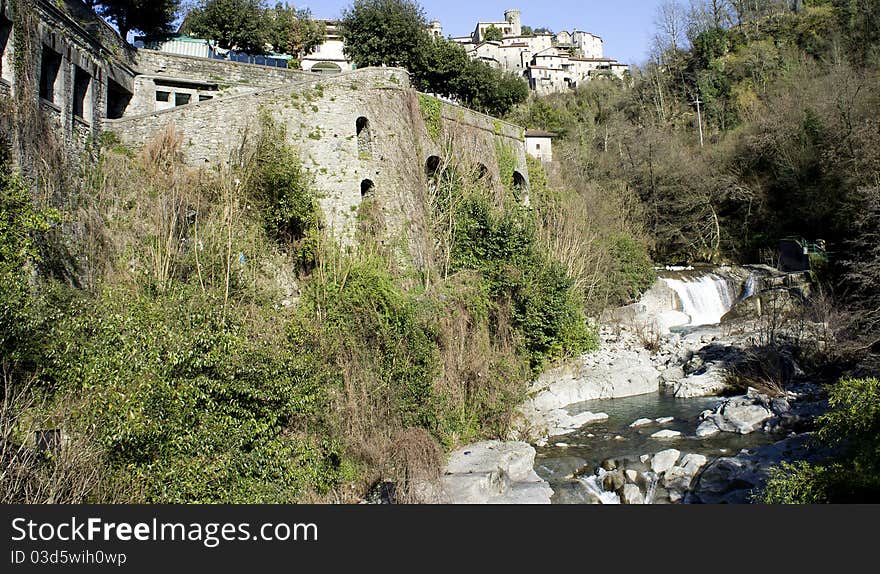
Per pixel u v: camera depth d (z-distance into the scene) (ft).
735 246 176.96
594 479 67.41
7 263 50.78
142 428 44.39
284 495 53.16
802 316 110.32
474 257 98.58
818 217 150.51
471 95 163.84
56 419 43.60
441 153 110.42
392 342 73.26
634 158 192.75
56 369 47.29
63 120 72.38
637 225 174.29
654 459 70.08
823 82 168.55
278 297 78.28
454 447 73.72
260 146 85.56
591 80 317.01
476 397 79.87
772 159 171.42
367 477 62.23
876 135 129.80
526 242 100.94
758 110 206.28
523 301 97.86
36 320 47.03
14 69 61.98
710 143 213.66
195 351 50.90
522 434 81.82
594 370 105.70
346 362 68.95
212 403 50.80
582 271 126.52
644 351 120.26
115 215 74.33
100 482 42.52
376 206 95.35
